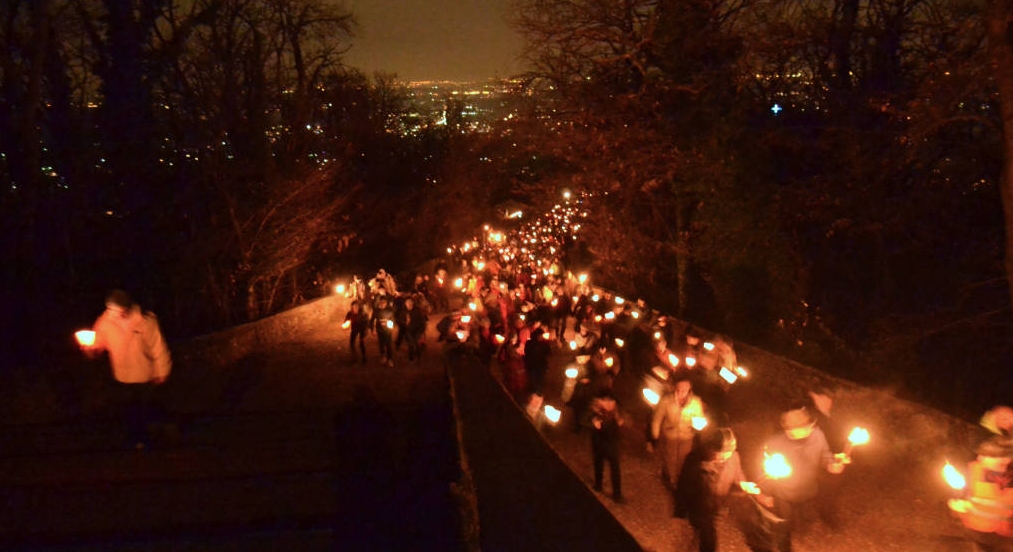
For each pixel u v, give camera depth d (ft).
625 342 64.03
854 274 58.95
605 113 82.43
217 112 82.89
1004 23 38.55
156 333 34.94
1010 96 39.14
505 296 78.79
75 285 61.11
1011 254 40.01
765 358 57.21
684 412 34.81
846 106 56.44
